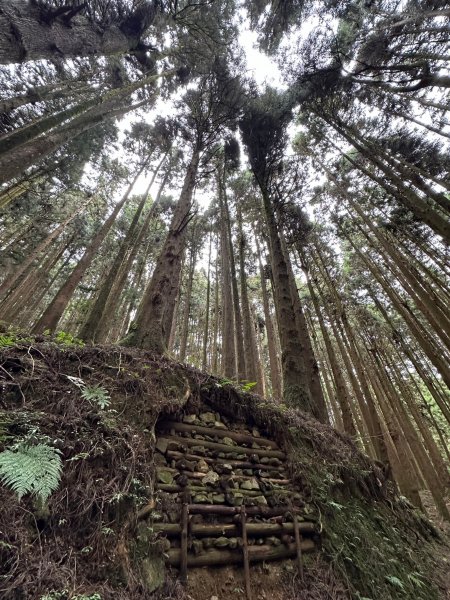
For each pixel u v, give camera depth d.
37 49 3.97
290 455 4.18
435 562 4.64
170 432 3.38
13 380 2.60
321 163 13.64
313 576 3.04
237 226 16.69
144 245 17.92
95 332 8.39
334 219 14.39
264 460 3.91
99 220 17.16
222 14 8.55
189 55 9.43
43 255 15.56
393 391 12.65
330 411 19.30
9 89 7.30
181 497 2.88
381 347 15.11
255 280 21.47
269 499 3.46
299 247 13.09
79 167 12.51
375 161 9.12
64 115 5.54
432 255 9.80
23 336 3.59
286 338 6.95
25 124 7.34
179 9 7.70
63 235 16.31
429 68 7.39
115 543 2.06
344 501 4.30
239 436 3.93
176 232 6.38
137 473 2.54
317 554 3.30
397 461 10.38
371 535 4.03
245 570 2.73
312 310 17.89
